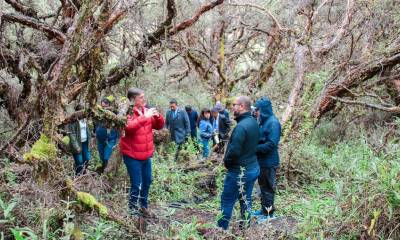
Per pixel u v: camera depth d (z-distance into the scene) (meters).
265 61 14.21
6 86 7.64
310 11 10.73
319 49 10.05
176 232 4.61
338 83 9.34
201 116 10.50
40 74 4.84
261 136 5.87
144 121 5.33
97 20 4.94
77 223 4.17
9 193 4.21
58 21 9.58
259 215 5.94
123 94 10.29
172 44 10.53
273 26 13.19
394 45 9.52
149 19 9.84
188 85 16.19
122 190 6.12
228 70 15.74
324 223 4.54
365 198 4.42
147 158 5.50
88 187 4.88
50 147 4.30
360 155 7.30
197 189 7.56
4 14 7.13
